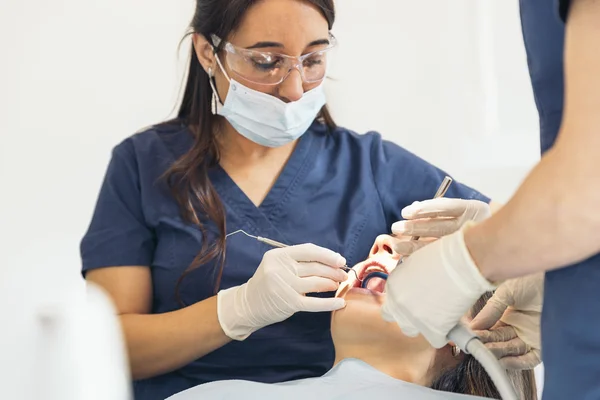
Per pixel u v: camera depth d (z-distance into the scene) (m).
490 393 1.67
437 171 2.11
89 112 2.51
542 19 1.09
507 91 2.62
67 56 2.49
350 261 1.97
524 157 2.63
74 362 0.81
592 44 0.93
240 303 1.73
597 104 0.91
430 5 2.61
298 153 2.02
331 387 1.48
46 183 2.48
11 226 2.46
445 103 2.63
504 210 1.03
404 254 1.54
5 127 2.46
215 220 1.90
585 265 1.06
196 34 1.88
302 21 1.75
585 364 1.06
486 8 2.60
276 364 1.92
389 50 2.63
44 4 2.47
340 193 2.03
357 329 1.65
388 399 1.43
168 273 1.92
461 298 1.15
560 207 0.93
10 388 0.79
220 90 1.89
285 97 1.80
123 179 1.99
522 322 1.56
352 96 2.64
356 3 2.61
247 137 1.91
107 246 1.93
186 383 1.91
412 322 1.21
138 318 1.83
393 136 2.65
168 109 2.55
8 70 2.46
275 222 1.96
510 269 1.04
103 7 2.50
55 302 0.87
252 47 1.76
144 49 2.54
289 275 1.67
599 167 0.90
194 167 1.94
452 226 1.65
